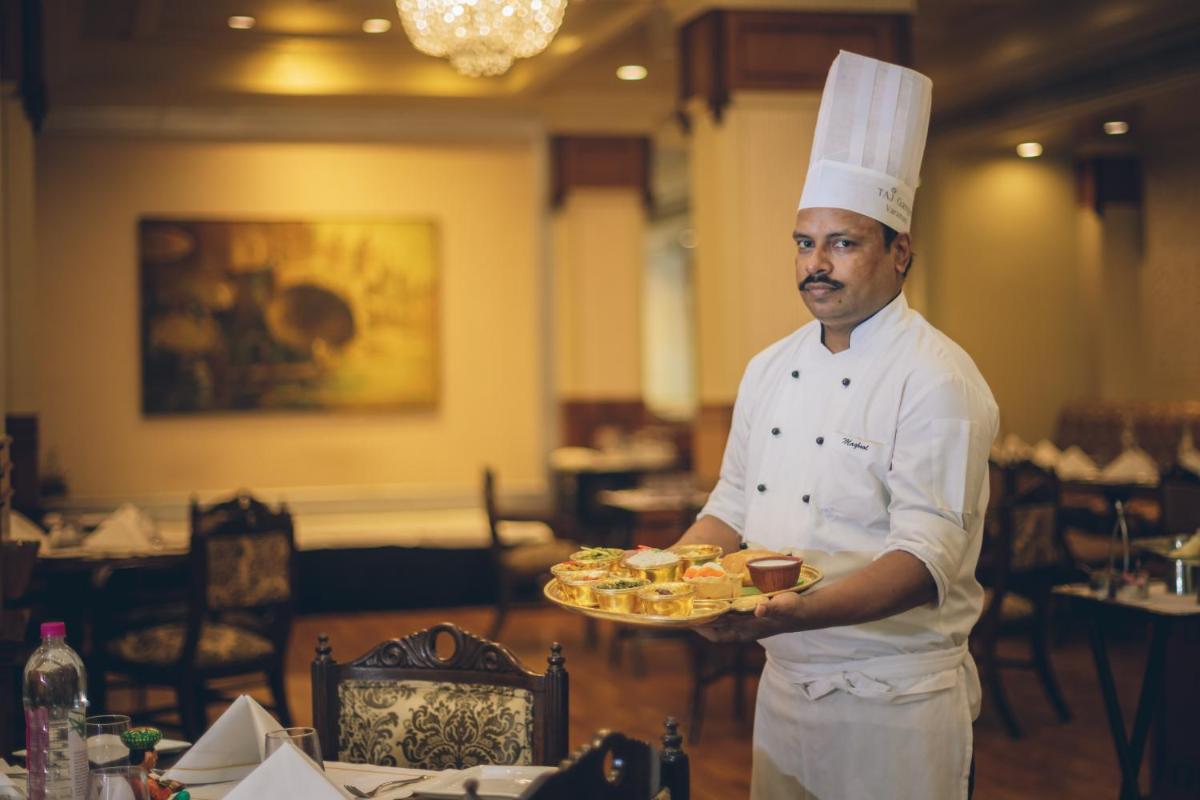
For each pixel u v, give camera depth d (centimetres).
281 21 784
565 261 998
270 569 493
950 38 828
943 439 201
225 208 945
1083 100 837
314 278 955
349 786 194
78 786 181
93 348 924
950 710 208
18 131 645
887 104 211
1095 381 1019
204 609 469
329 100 915
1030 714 534
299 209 957
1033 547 513
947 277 986
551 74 855
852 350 215
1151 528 735
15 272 645
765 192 641
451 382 989
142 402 927
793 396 224
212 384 938
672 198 1597
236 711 200
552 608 858
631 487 942
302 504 949
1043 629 521
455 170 988
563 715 221
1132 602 378
